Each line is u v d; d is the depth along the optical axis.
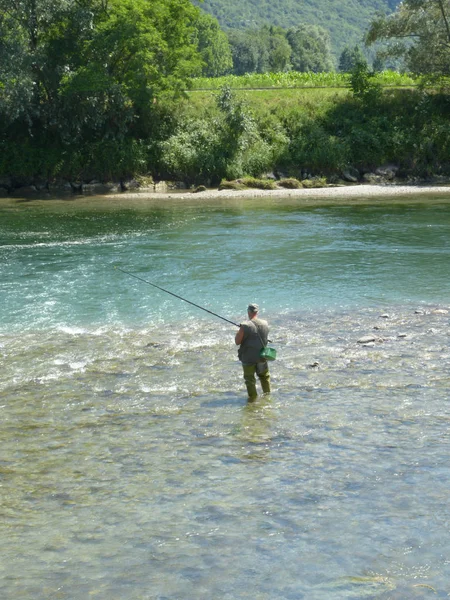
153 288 17.77
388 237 24.66
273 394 10.30
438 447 8.30
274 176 45.81
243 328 10.04
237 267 20.19
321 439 8.66
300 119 49.06
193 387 10.69
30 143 45.84
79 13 43.28
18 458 8.33
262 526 6.69
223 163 44.88
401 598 5.56
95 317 15.10
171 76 45.94
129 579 5.92
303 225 28.14
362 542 6.36
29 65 41.59
